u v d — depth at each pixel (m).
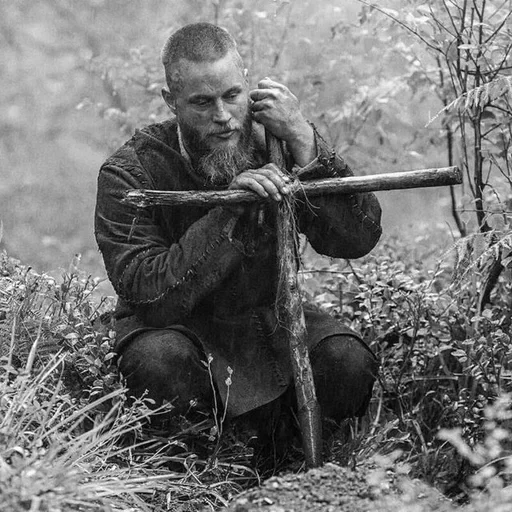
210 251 6.80
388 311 7.79
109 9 14.13
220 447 7.01
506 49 7.79
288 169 7.01
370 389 7.19
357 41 9.67
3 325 7.36
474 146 8.53
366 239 7.16
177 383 6.89
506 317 7.63
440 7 8.21
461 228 8.55
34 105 15.79
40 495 5.80
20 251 13.75
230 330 7.14
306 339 6.79
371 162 10.06
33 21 15.67
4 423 6.34
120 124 10.58
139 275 6.93
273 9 10.33
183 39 6.76
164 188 7.08
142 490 6.41
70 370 7.25
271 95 6.80
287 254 6.75
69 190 15.47
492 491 6.13
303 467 7.04
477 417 7.17
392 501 5.95
